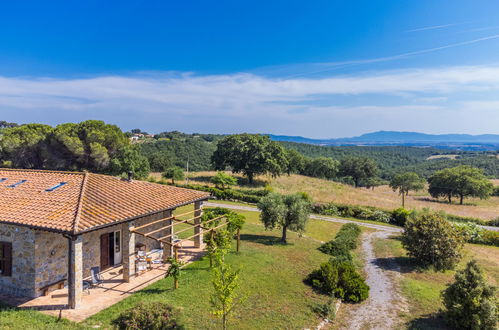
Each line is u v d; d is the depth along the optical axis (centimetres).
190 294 1390
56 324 1080
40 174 1830
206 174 6669
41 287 1331
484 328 1326
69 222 1230
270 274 1755
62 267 1428
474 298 1347
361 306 1573
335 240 2586
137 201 1653
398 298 1697
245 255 2019
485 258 2717
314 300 1515
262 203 2495
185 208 3503
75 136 4894
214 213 2478
